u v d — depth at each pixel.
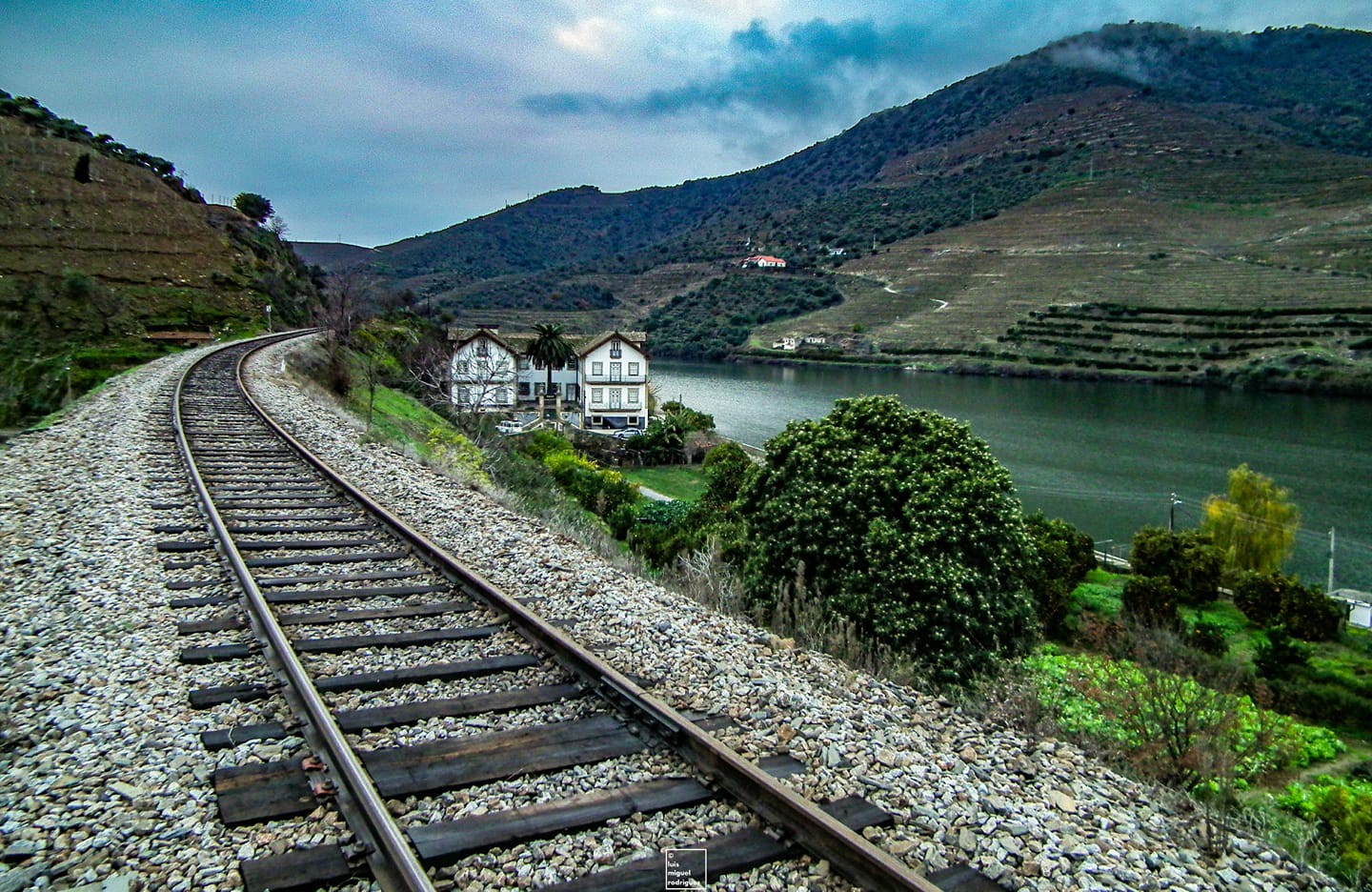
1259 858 4.22
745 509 12.57
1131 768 5.78
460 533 9.61
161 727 4.66
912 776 4.58
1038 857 3.94
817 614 9.49
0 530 8.71
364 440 16.86
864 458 11.52
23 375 24.58
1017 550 11.23
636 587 8.01
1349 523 35.16
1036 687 8.40
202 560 8.06
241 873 3.46
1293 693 17.31
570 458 34.81
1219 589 25.61
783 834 3.93
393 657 5.91
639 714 5.05
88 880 3.42
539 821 3.90
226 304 56.47
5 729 4.61
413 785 4.13
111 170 73.25
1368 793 8.95
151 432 15.52
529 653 6.11
